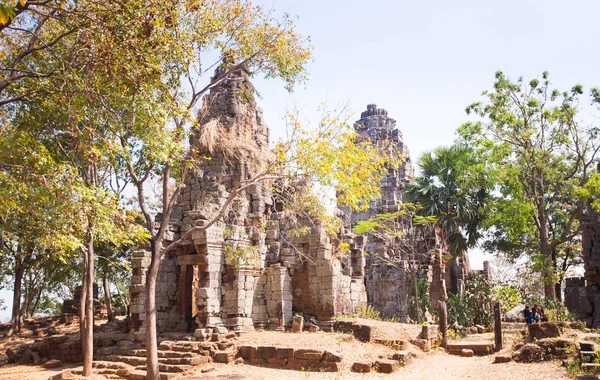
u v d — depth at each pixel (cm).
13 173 1648
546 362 1958
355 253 3188
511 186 4038
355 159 1939
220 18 2133
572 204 4641
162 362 2217
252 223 2911
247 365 2194
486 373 1941
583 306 3262
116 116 1708
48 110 1928
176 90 1897
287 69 2220
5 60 1803
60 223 1627
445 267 4572
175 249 2867
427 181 4481
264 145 3391
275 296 2802
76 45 1614
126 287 4812
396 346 2341
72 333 3234
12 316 3666
